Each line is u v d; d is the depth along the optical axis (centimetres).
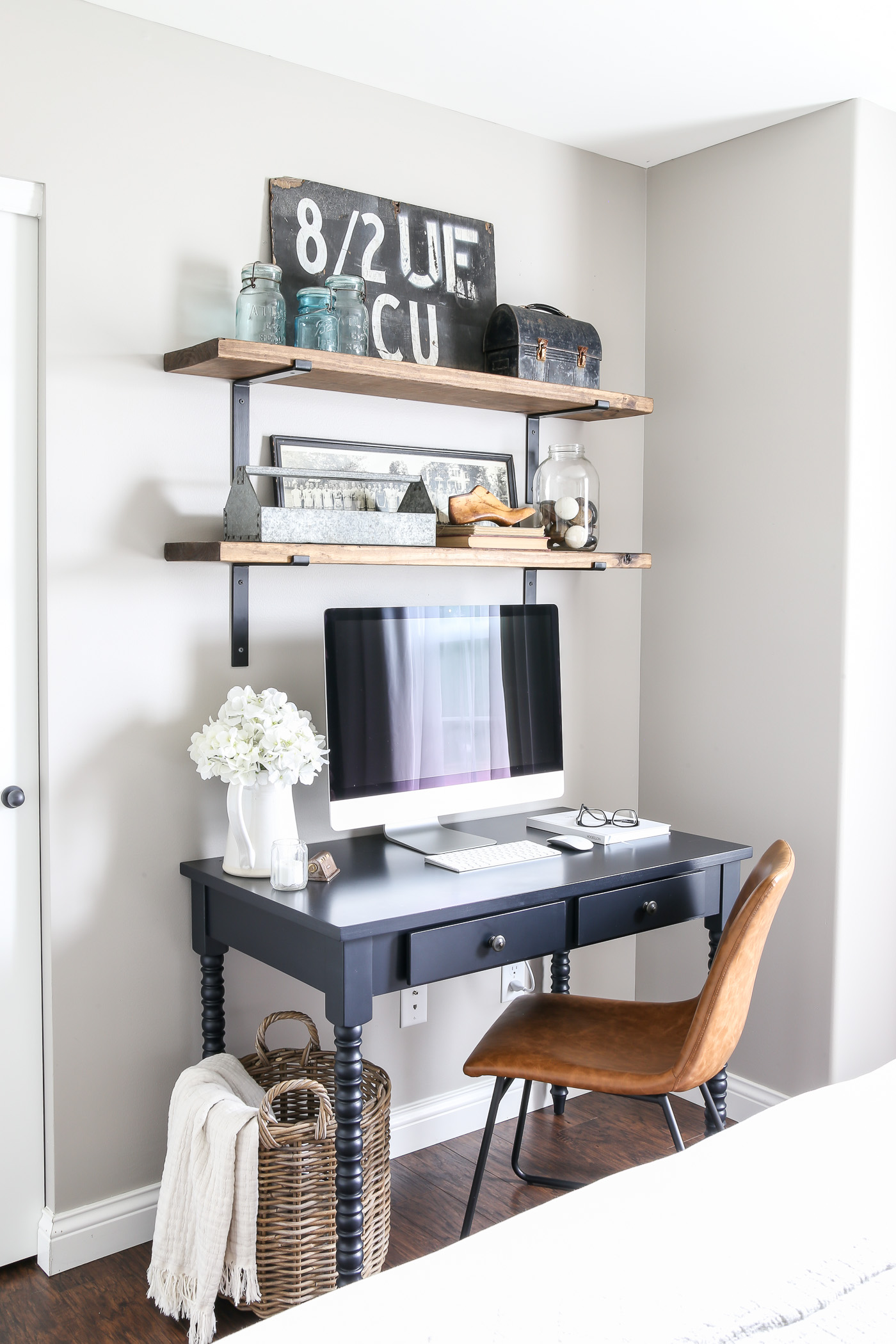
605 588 297
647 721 304
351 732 222
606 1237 106
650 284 300
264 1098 193
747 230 273
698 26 216
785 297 264
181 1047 226
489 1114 209
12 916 211
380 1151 207
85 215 206
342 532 216
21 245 203
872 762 260
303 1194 193
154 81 212
